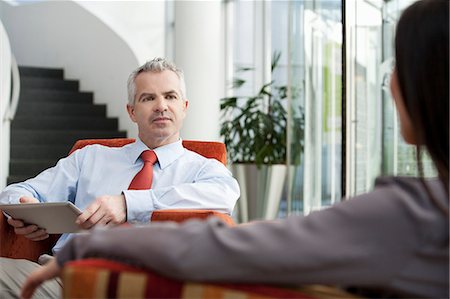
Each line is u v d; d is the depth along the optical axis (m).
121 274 0.91
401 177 0.95
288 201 5.56
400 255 0.88
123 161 2.95
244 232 0.90
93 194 2.89
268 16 8.18
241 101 8.48
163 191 2.61
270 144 6.91
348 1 3.51
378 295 0.95
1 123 7.20
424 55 0.95
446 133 0.95
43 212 2.31
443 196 0.92
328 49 4.88
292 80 5.52
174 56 6.72
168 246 0.89
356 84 3.57
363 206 0.90
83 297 0.92
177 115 2.94
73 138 8.73
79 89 9.69
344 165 3.58
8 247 2.58
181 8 6.63
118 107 9.09
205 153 3.07
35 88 9.40
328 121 4.91
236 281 0.90
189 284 0.90
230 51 8.84
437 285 0.89
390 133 3.53
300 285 0.93
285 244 0.88
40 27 10.12
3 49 7.15
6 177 7.58
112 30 9.11
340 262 0.87
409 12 0.98
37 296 1.80
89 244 0.95
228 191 2.74
